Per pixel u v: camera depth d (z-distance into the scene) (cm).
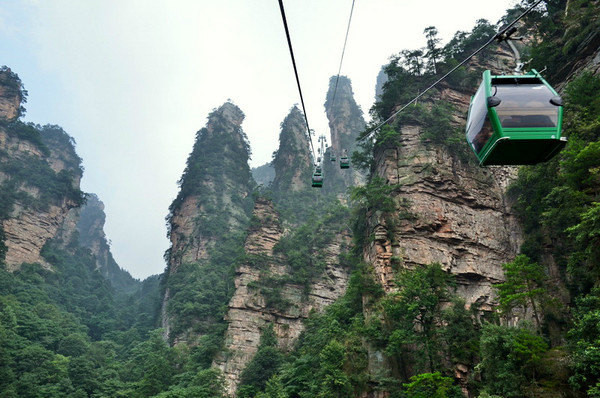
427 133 6059
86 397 6844
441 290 4506
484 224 5638
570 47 4594
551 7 5456
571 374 2864
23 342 7806
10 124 13700
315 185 3150
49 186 13250
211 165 13612
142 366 7894
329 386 4606
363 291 5281
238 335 7388
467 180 5881
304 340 6912
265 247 8688
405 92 6631
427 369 4338
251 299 7750
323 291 8125
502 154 969
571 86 4025
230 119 15500
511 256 5453
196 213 12306
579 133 3562
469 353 4178
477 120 1037
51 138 18338
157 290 14300
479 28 7044
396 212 5641
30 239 11950
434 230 5491
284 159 14638
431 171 5819
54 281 11994
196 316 8862
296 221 12081
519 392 3042
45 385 6794
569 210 3494
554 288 4256
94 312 12600
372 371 4612
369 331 4784
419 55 6900
